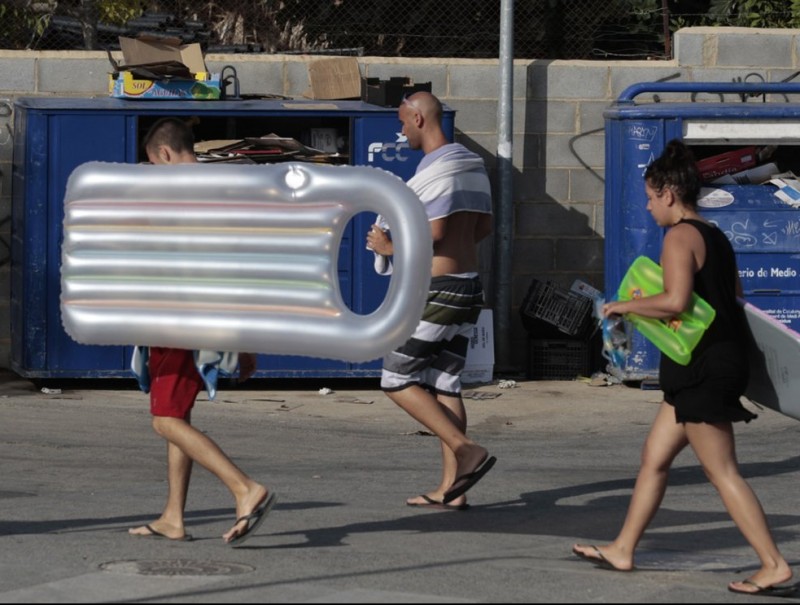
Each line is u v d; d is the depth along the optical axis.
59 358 14.27
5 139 15.54
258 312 7.05
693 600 6.63
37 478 10.38
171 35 15.76
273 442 12.15
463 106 16.25
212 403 14.01
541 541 8.25
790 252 14.72
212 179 6.98
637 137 14.68
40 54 15.55
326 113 14.46
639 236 14.70
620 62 16.39
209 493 9.92
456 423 9.28
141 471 10.73
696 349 6.79
